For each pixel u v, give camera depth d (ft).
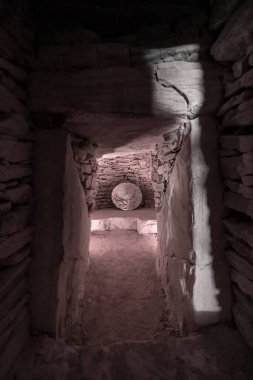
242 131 5.50
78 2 6.62
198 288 6.46
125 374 5.16
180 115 6.47
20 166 5.75
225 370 5.14
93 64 6.39
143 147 11.30
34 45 6.44
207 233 6.47
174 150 8.14
